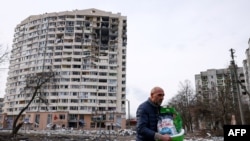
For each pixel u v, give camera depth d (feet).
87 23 340.59
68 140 96.78
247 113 203.92
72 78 318.24
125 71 333.42
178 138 13.69
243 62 324.80
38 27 353.92
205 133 158.92
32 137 106.93
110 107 313.53
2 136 104.22
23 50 358.23
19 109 326.85
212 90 198.90
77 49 329.72
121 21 350.84
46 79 125.49
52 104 310.04
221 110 175.52
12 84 353.72
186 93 222.69
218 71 411.95
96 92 315.58
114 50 334.03
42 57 337.72
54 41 338.95
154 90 14.89
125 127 303.89
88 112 307.58
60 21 344.49
